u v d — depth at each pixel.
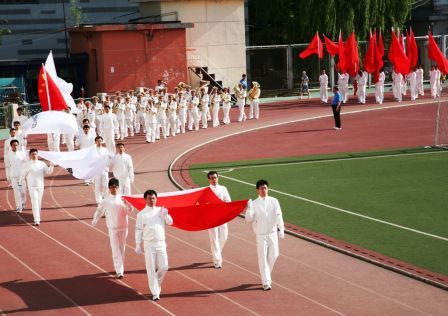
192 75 54.88
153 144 39.66
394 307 15.02
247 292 16.39
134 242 20.94
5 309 16.00
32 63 51.09
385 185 26.70
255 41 65.19
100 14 64.06
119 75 52.00
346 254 18.80
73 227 22.80
